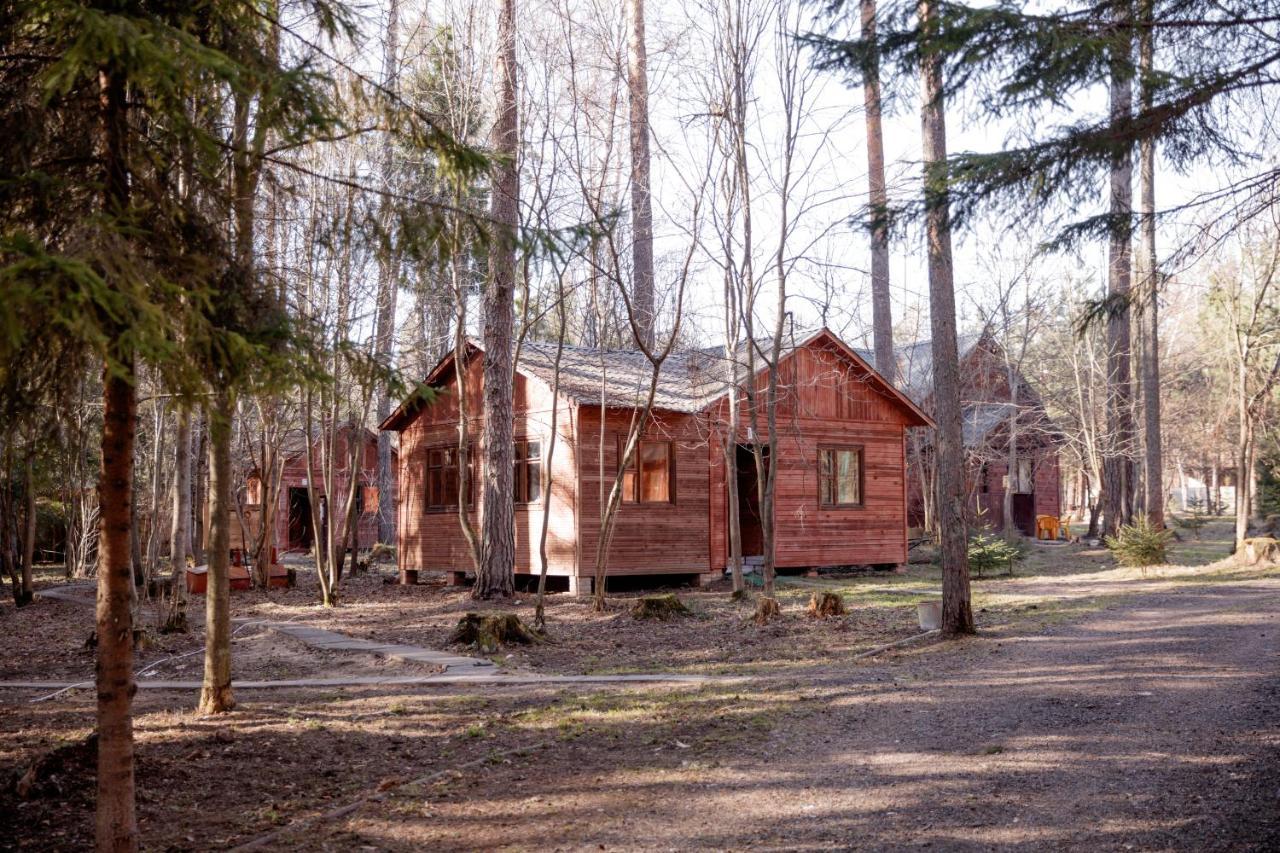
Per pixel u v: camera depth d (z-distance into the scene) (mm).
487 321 20281
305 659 13438
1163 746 7496
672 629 15477
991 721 8570
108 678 5043
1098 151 6445
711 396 21828
